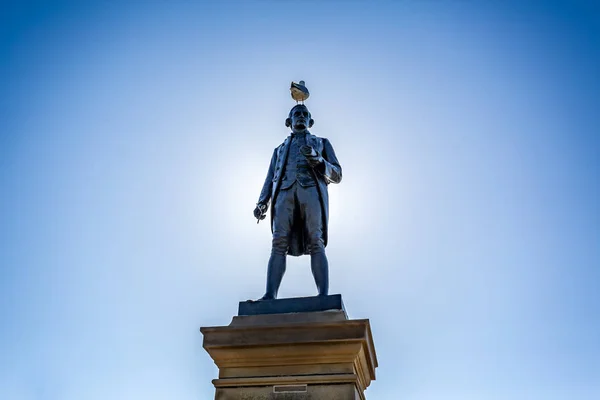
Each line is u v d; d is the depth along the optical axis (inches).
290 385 390.6
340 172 500.7
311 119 533.3
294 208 479.8
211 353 406.0
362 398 420.8
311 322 401.4
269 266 458.3
